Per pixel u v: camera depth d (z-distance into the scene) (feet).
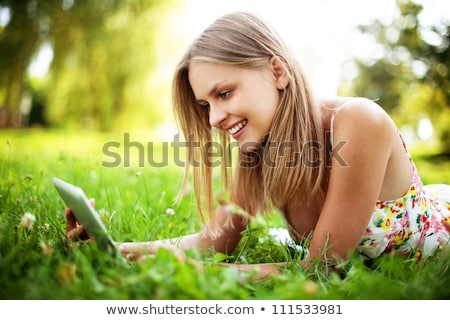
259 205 8.16
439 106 36.45
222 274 5.24
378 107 6.97
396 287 5.55
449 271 6.14
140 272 5.45
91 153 22.20
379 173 6.75
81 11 46.93
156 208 10.46
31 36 48.57
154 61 46.78
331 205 6.72
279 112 7.11
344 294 5.44
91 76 46.85
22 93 50.42
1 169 12.74
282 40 7.21
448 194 8.84
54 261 5.86
